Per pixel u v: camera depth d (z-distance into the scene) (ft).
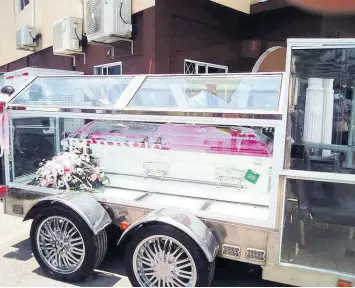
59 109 10.21
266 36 22.85
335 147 7.27
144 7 17.99
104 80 11.49
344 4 18.53
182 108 8.77
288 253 7.45
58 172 10.30
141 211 8.87
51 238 9.20
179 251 7.77
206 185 9.57
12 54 36.14
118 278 9.41
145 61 18.42
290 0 20.13
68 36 22.44
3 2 36.76
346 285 6.96
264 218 7.89
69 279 9.02
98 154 11.05
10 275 9.46
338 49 7.07
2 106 10.71
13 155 11.16
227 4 21.29
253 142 9.15
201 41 20.34
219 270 9.80
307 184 7.29
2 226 13.01
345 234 7.16
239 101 8.83
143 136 10.68
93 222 8.47
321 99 7.31
